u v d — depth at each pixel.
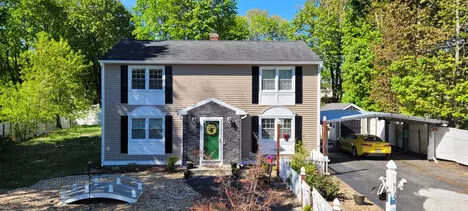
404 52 22.61
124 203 11.84
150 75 18.42
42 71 28.42
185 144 17.81
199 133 17.89
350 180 15.05
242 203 9.66
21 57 32.31
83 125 42.66
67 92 30.89
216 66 18.58
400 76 22.72
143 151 18.31
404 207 11.30
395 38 23.52
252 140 18.70
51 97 28.61
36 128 31.25
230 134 17.97
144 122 18.44
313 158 17.14
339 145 24.70
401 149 25.30
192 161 17.88
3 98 25.92
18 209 11.16
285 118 18.81
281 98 18.81
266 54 19.31
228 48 20.36
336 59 37.81
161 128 18.50
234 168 15.92
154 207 11.41
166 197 12.57
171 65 18.36
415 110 20.98
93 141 28.16
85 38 40.16
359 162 19.75
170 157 17.27
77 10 38.50
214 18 34.88
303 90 18.86
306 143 18.91
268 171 14.79
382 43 26.22
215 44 21.16
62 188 13.86
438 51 20.72
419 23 21.98
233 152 17.97
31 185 14.39
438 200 12.09
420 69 20.36
